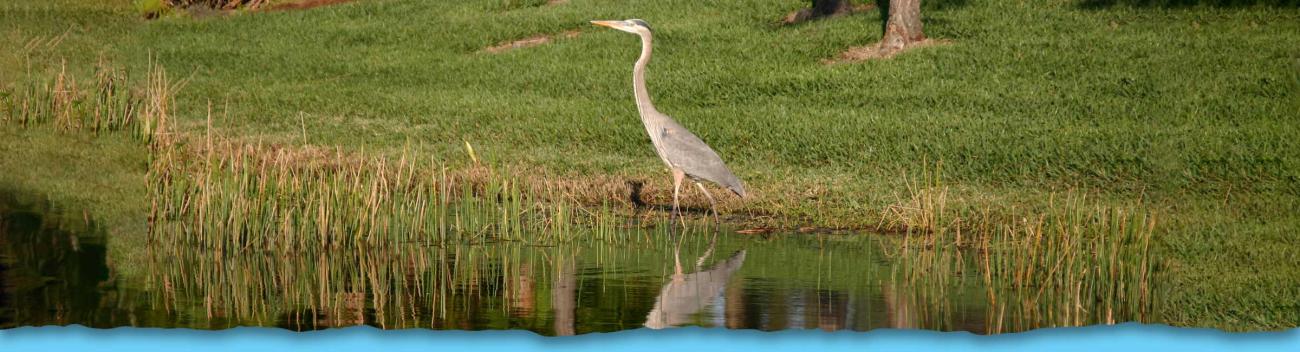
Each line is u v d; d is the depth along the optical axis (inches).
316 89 984.9
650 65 1015.6
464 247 534.0
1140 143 705.0
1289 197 599.2
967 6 1082.7
